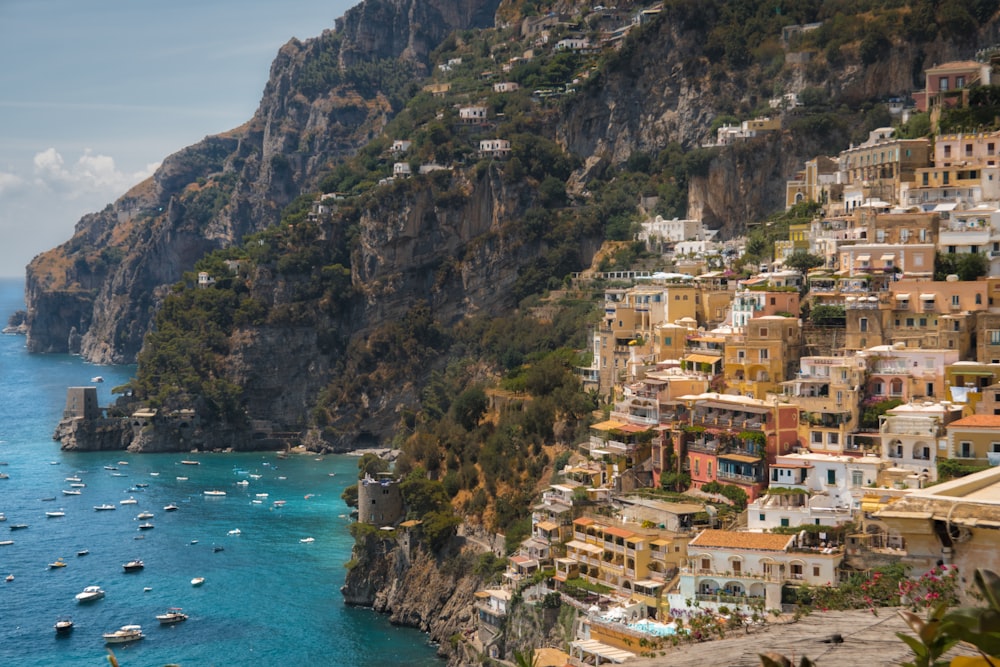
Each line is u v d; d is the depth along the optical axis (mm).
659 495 188000
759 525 161375
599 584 179375
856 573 139875
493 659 188250
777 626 40438
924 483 159500
